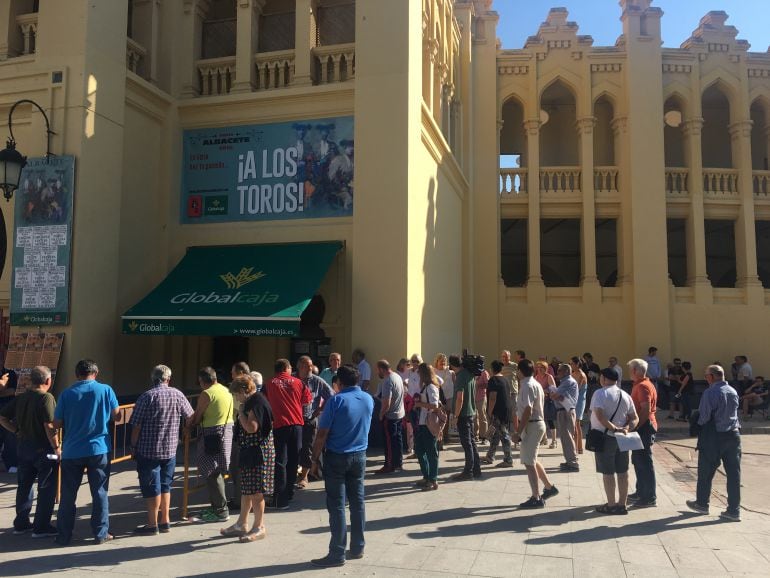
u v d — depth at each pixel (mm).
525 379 7523
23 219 10477
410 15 11562
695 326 19141
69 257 10242
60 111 10508
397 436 9297
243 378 6281
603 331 19281
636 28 20000
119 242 11562
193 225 12656
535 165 20172
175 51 13000
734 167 20359
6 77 10828
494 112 20266
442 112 16359
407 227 11094
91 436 6086
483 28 20609
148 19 12773
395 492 8148
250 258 11906
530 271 19781
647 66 19828
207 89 13156
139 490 8227
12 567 5406
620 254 19828
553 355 19297
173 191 12719
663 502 7762
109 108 11023
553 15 20484
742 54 20359
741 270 19859
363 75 11570
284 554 5730
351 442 5559
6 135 11023
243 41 12773
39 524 6238
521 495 7980
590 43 20312
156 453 6309
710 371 7297
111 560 5574
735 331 19188
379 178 11289
